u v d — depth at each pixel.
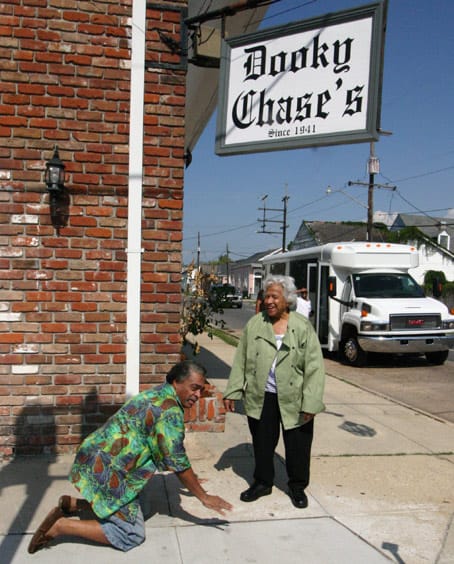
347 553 3.63
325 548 3.68
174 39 5.36
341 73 5.02
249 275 77.94
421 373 11.80
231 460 5.24
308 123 5.16
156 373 5.40
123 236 5.30
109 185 5.26
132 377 5.32
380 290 12.98
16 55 5.09
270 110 5.30
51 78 5.14
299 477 4.30
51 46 5.14
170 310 5.40
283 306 4.25
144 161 5.33
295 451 4.29
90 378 5.27
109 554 3.53
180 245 5.40
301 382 4.23
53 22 5.14
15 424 5.16
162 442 3.50
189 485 3.56
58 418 5.22
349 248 13.10
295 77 5.20
